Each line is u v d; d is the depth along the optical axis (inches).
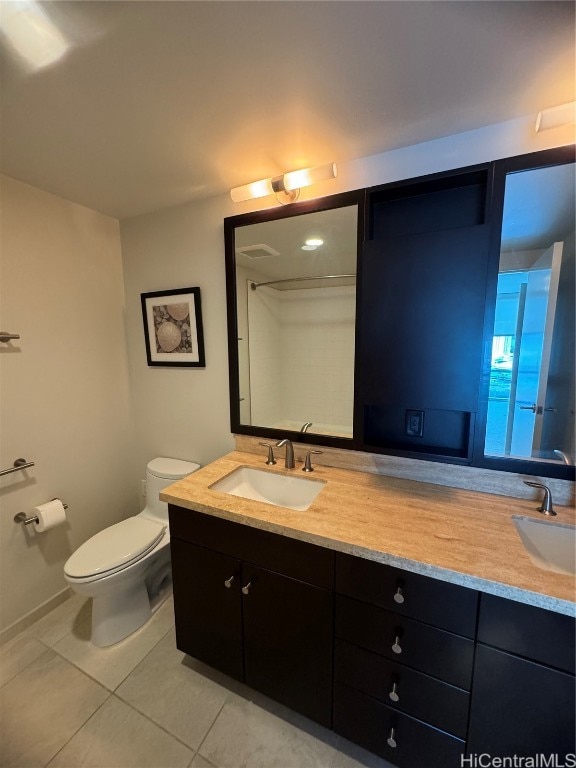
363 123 44.2
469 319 42.4
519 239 45.4
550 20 29.0
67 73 34.7
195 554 50.9
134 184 61.2
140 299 78.7
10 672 56.0
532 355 46.8
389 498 48.9
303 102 40.0
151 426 83.7
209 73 35.1
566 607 30.1
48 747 45.6
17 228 60.4
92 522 77.7
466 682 35.9
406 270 44.6
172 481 73.2
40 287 64.7
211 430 75.4
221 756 44.4
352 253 55.8
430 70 35.0
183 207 69.9
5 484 61.3
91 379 75.5
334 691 43.6
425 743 39.2
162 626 65.4
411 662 38.3
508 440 48.4
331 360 59.7
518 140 44.3
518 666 33.4
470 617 34.6
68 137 46.8
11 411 61.6
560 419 46.8
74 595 73.7
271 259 62.1
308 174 49.4
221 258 67.5
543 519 42.9
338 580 40.6
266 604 46.3
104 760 44.1
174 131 45.6
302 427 63.9
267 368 65.8
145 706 50.6
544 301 45.8
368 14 28.8
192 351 73.9
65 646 60.9
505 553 36.4
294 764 43.6
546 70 34.9
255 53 32.6
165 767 43.3
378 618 39.2
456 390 43.8
